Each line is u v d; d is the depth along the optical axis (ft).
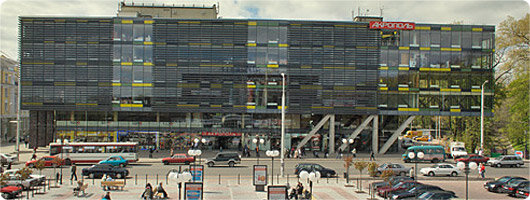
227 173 129.08
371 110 188.96
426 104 190.19
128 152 152.76
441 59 190.49
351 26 189.06
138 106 185.98
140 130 193.06
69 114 191.83
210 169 138.72
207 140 197.16
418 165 154.61
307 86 188.14
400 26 188.44
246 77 187.32
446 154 184.75
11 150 191.93
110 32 186.09
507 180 102.73
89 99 186.29
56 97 185.68
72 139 191.01
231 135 195.00
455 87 190.60
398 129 194.29
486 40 191.52
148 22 186.29
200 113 194.80
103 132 192.44
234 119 194.49
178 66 186.29
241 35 187.11
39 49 185.37
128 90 186.09
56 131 191.31
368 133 201.98
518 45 199.41
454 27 190.60
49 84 185.68
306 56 188.14
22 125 283.38
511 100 214.90
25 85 185.26
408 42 190.08
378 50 189.06
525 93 194.18
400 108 189.67
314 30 188.44
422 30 190.29
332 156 182.80
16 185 98.84
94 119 192.34
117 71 186.09
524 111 194.29
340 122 199.82
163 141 195.11
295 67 187.83
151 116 194.08
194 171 101.96
